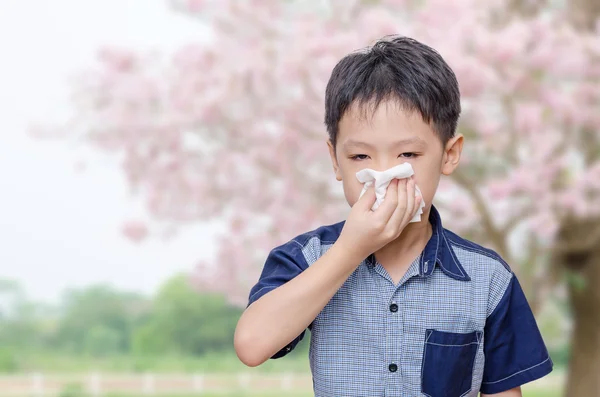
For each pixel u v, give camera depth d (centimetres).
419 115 120
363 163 122
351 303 131
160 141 677
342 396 131
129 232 739
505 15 596
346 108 122
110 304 2288
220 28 665
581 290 664
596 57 548
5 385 1556
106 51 708
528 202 582
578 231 620
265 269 137
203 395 1464
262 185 672
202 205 690
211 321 2181
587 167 609
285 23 650
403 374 129
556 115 556
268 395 1470
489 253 139
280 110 612
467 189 559
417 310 131
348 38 560
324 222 639
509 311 137
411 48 126
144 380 1499
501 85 538
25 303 2275
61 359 2162
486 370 138
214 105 631
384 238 118
